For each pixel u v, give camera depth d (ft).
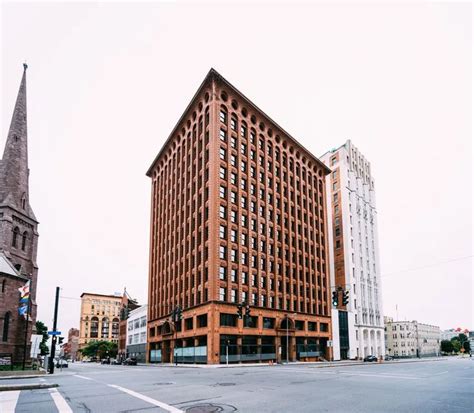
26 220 163.53
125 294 344.28
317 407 35.50
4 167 164.04
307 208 241.14
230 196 181.27
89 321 515.09
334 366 128.36
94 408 35.88
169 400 40.60
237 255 176.86
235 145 193.36
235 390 49.90
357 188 309.83
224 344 158.40
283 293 199.93
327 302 237.66
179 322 191.01
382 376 75.36
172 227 223.30
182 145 223.51
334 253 286.05
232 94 197.98
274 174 215.51
